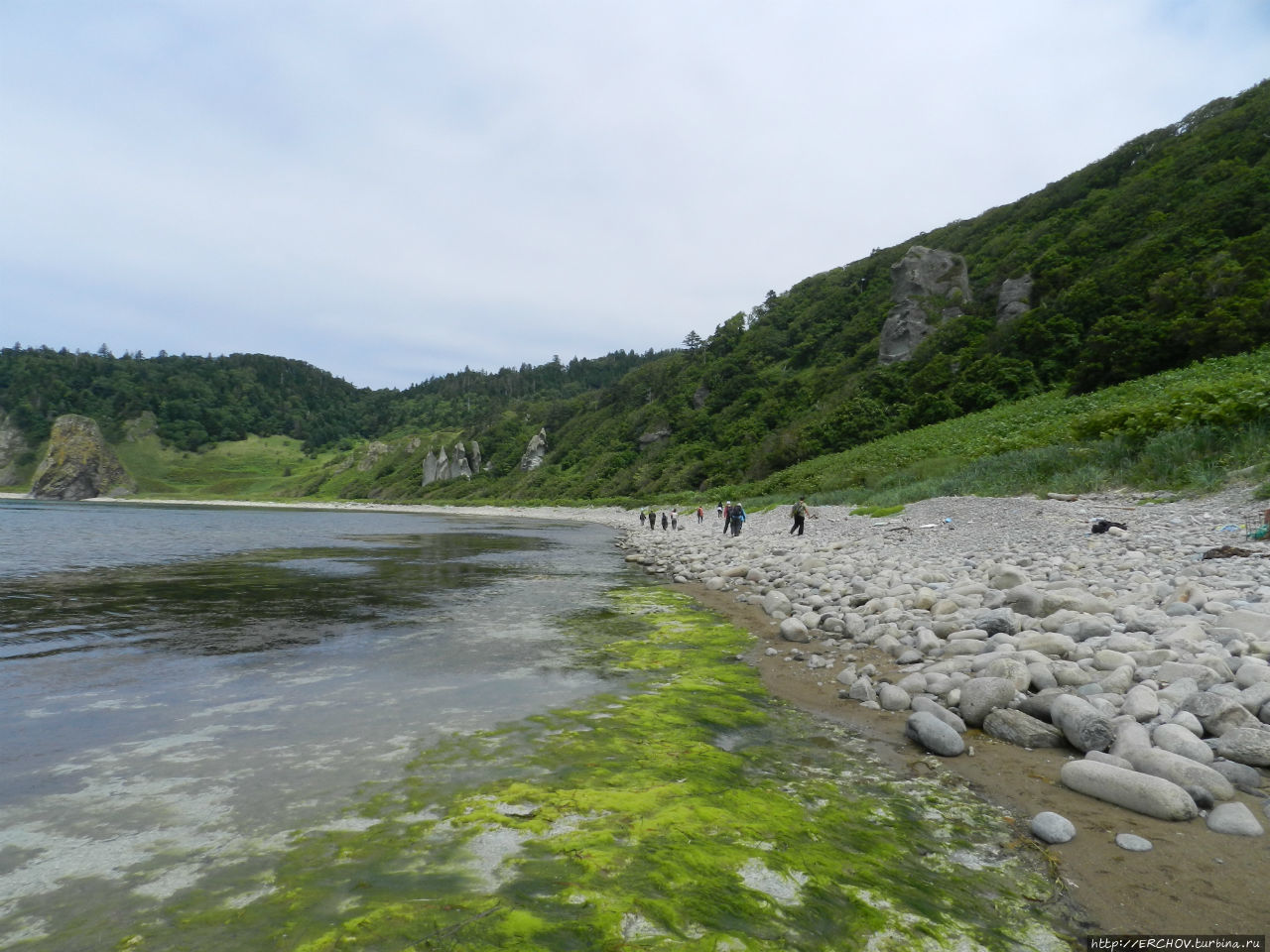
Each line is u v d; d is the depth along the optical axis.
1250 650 5.93
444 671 7.56
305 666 7.71
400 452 154.00
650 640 9.37
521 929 2.92
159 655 8.19
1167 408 19.52
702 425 83.12
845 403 56.53
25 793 4.32
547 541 31.23
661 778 4.65
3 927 2.93
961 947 2.88
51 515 58.03
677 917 3.04
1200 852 3.61
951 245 92.81
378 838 3.75
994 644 7.00
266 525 47.38
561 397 198.75
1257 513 12.02
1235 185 48.91
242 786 4.45
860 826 3.99
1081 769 4.42
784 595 11.69
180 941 2.83
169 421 174.88
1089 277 50.41
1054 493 18.27
